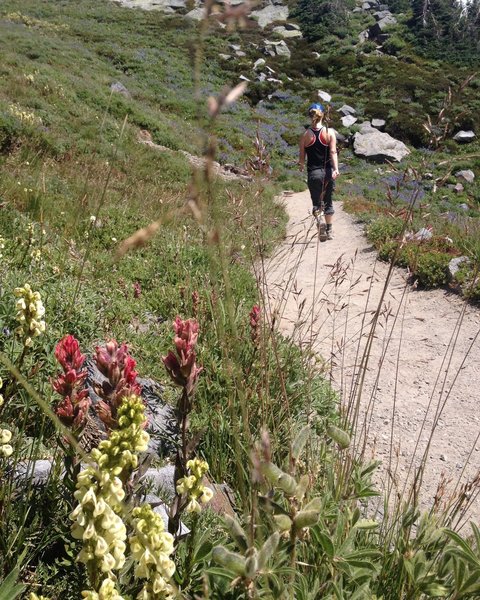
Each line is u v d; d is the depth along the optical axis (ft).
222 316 14.71
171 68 121.29
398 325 21.76
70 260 19.54
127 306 17.33
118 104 73.72
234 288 19.72
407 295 24.35
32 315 7.39
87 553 4.31
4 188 27.71
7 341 11.20
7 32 104.37
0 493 6.67
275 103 120.78
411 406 16.39
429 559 6.79
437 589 5.76
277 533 4.36
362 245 32.24
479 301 22.61
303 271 27.63
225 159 74.69
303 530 5.16
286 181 76.95
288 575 5.75
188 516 8.28
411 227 10.43
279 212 43.14
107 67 109.29
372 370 18.31
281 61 141.18
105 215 27.17
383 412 16.02
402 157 99.81
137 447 4.44
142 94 100.07
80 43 124.88
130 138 61.21
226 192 11.47
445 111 8.07
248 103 119.24
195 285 19.24
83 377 6.70
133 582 5.91
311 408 13.44
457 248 26.21
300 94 126.41
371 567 5.52
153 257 22.70
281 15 166.61
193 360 7.04
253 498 4.86
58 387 6.55
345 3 170.81
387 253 28.22
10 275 14.66
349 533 6.05
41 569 6.73
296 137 97.66
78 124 58.08
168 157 60.29
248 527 5.30
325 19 157.58
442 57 139.44
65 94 66.69
